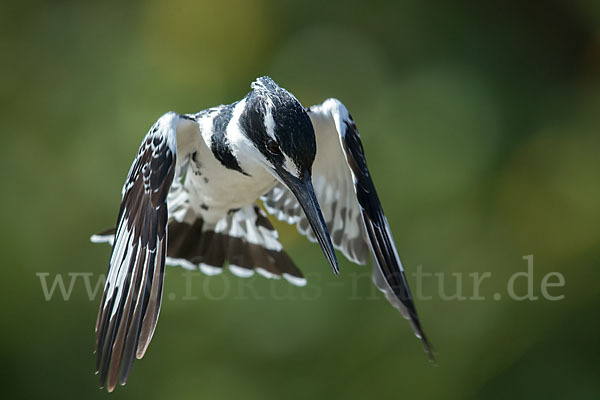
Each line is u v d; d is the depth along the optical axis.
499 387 9.02
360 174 6.00
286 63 10.00
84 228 9.59
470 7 9.90
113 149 9.66
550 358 9.09
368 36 10.04
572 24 9.84
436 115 9.57
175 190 6.93
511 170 9.39
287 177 5.81
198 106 9.71
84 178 9.67
